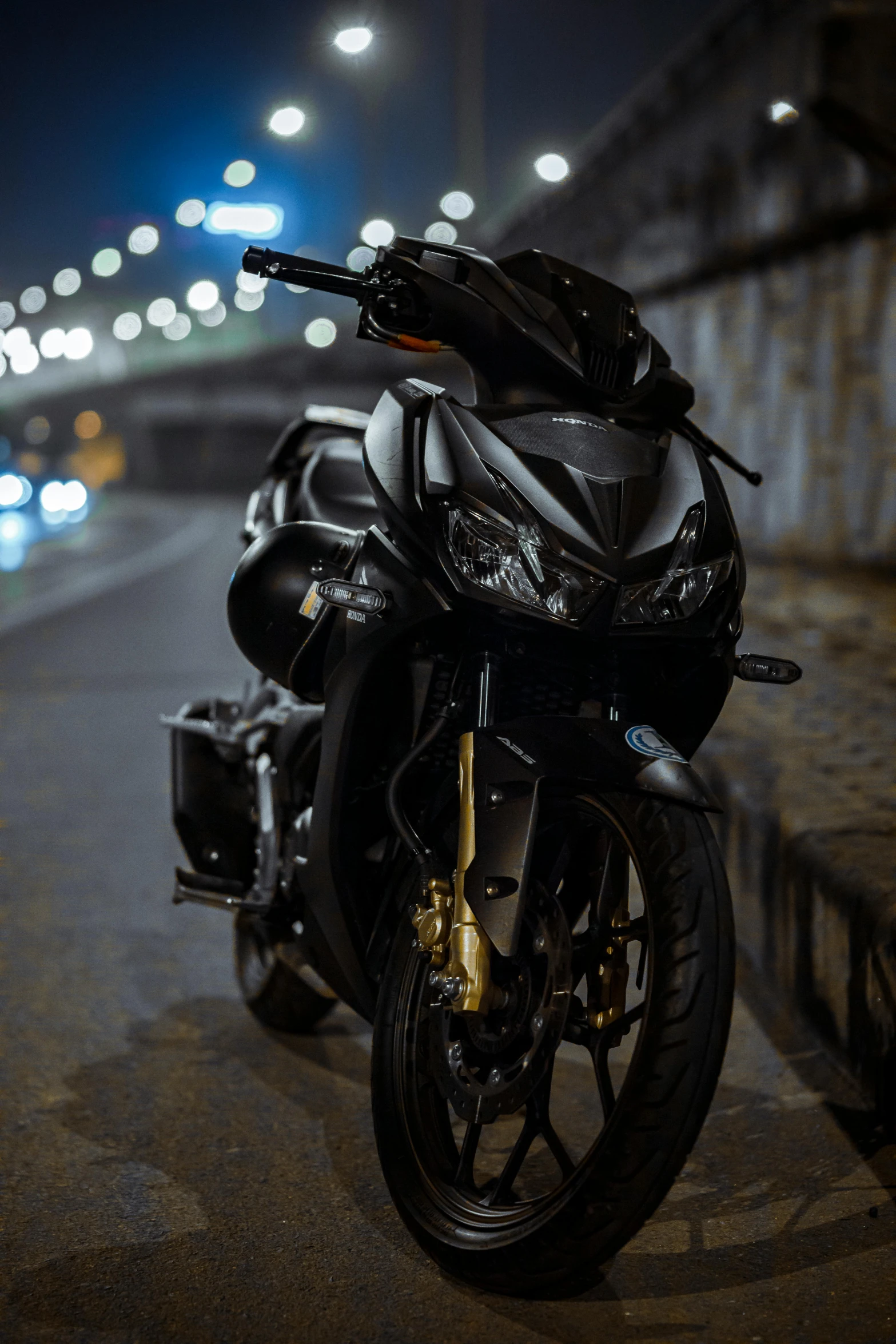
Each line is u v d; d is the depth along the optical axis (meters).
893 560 11.43
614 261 20.64
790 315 13.57
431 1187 2.34
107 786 6.46
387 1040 2.43
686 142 16.22
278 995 3.42
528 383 2.53
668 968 2.03
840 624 8.82
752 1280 2.28
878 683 6.64
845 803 4.01
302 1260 2.36
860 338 11.80
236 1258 2.37
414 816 2.54
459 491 2.29
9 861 5.20
